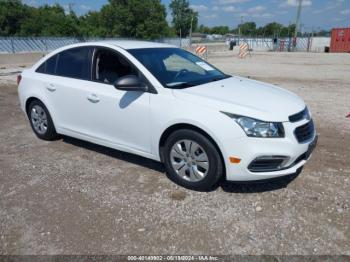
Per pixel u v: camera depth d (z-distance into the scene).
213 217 3.24
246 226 3.10
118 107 4.11
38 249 2.85
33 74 5.32
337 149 4.93
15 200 3.62
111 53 4.35
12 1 54.62
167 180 4.00
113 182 3.98
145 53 4.34
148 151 4.03
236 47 47.84
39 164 4.54
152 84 3.86
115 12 56.62
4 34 53.31
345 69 17.20
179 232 3.03
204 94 3.66
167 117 3.66
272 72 15.65
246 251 2.78
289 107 3.60
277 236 2.95
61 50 5.00
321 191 3.69
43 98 5.09
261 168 3.40
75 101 4.62
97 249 2.83
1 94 9.75
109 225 3.14
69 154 4.88
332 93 9.62
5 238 3.00
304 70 16.67
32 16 56.75
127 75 3.99
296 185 3.83
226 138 3.33
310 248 2.79
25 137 5.69
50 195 3.71
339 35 40.50
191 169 3.69
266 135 3.29
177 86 3.86
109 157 4.73
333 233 2.97
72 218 3.27
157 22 58.19
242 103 3.49
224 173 3.59
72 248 2.85
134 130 4.05
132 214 3.31
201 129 3.47
